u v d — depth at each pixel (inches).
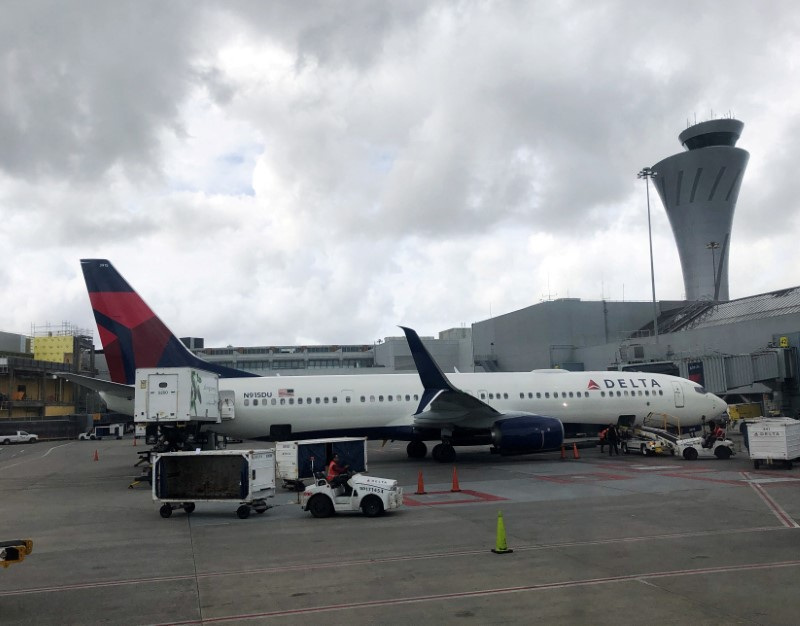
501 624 323.9
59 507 783.1
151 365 1167.0
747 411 1963.6
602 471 1034.1
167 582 423.2
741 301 2600.9
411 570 437.7
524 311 2972.4
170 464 700.0
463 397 1123.9
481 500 756.6
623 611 339.9
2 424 2950.3
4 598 393.1
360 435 1261.1
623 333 2837.1
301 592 391.5
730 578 402.3
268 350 4985.2
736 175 7126.0
